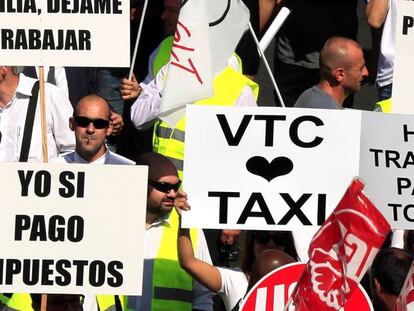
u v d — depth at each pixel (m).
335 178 17.06
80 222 16.67
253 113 16.97
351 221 15.17
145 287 18.45
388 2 22.19
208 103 20.33
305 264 16.53
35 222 16.67
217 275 17.97
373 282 17.70
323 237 15.30
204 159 16.95
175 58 18.14
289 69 24.25
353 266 15.23
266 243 18.39
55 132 20.52
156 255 18.42
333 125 17.05
